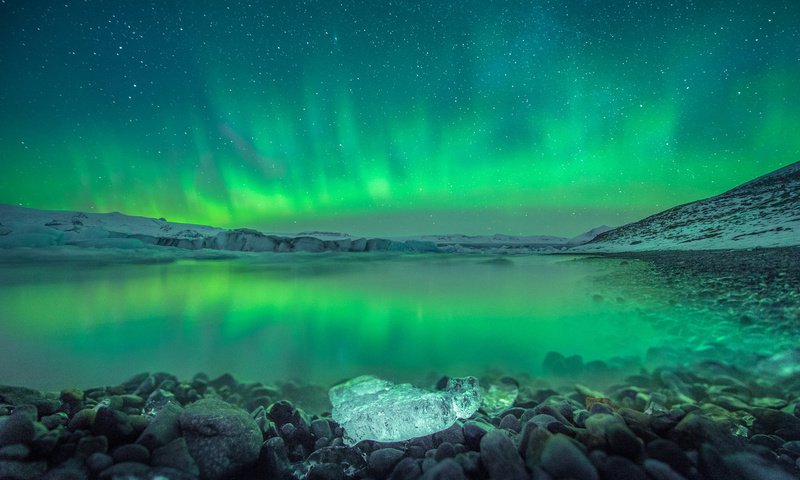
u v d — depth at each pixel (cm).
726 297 655
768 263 1128
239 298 729
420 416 259
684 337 472
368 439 253
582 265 1386
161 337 518
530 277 1030
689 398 318
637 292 754
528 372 415
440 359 451
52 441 217
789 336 435
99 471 200
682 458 204
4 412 272
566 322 578
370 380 362
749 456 207
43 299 693
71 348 469
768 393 323
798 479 196
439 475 194
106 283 848
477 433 237
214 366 432
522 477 195
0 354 448
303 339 520
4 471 194
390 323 589
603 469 198
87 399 313
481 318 616
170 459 208
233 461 214
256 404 326
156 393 321
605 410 276
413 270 1162
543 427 229
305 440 259
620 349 474
